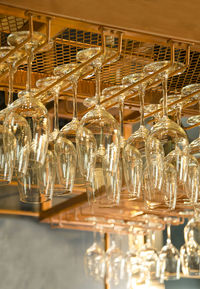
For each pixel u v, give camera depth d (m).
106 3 0.83
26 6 0.87
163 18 0.89
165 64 1.19
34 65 1.35
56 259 4.04
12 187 2.89
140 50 1.28
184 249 2.79
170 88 1.57
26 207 3.55
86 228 3.56
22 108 1.08
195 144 1.40
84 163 1.16
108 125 1.16
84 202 3.09
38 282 3.93
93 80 1.49
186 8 0.84
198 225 2.76
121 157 1.29
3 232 3.85
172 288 4.26
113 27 0.96
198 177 1.39
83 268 4.15
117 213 3.36
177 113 1.46
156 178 1.24
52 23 1.00
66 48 1.25
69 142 1.23
